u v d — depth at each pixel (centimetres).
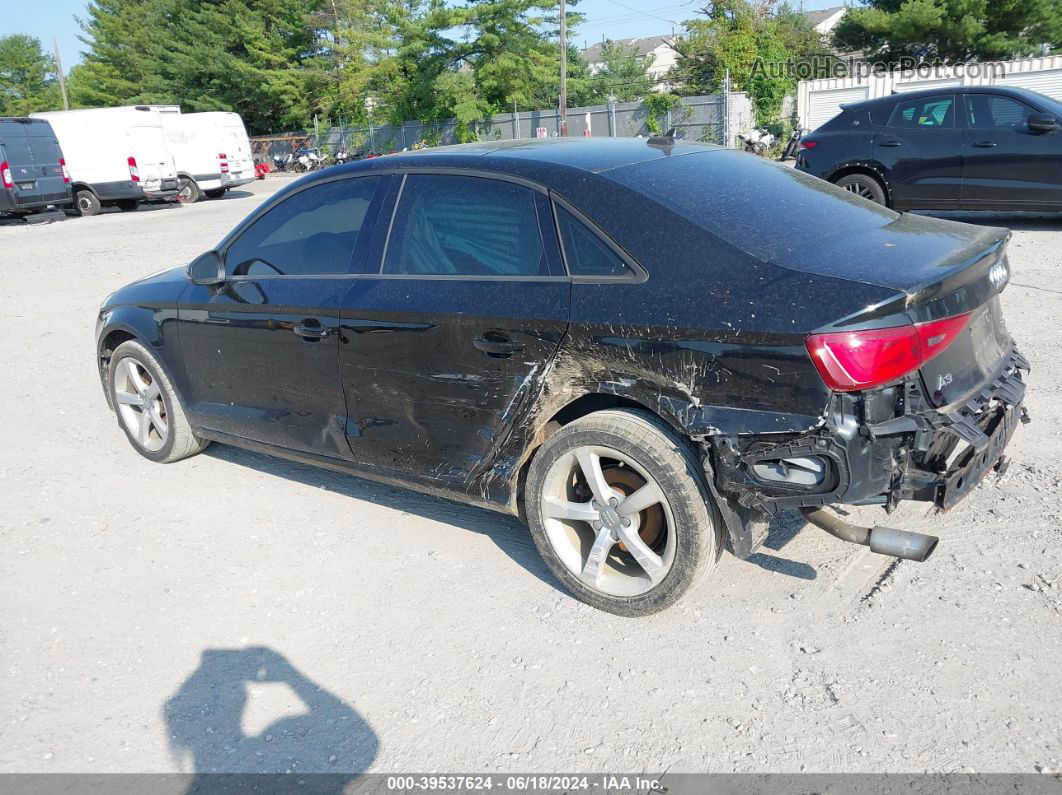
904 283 267
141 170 2161
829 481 273
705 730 271
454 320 341
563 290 318
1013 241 981
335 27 4784
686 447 303
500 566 378
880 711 272
